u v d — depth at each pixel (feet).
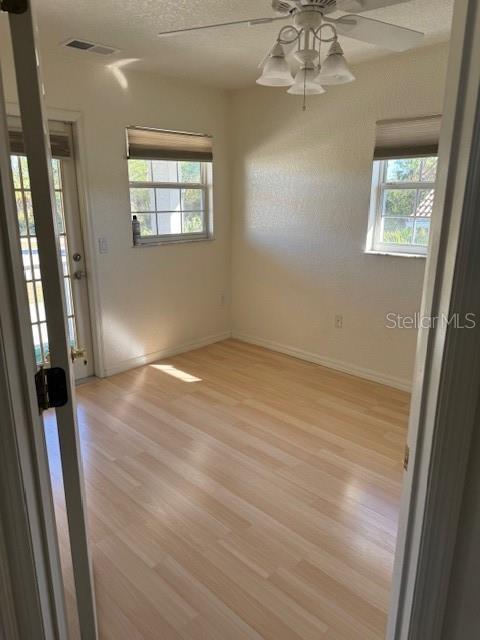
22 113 2.78
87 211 11.49
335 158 12.12
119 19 8.29
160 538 6.70
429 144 10.28
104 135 11.44
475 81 2.35
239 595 5.74
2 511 2.95
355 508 7.34
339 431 9.75
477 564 3.02
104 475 8.18
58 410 3.33
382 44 7.09
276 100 13.00
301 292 13.75
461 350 2.70
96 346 12.44
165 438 9.43
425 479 2.99
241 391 11.76
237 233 15.19
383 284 11.82
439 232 2.72
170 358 14.17
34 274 3.15
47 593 3.26
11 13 2.62
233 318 16.08
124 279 12.62
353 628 5.31
